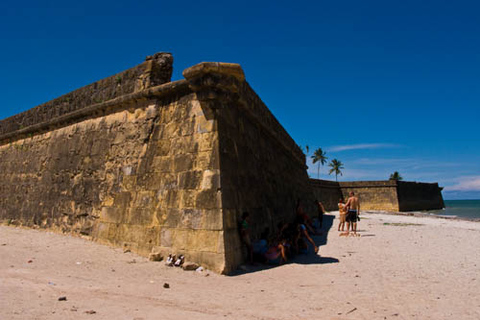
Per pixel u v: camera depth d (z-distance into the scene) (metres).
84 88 13.13
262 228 10.24
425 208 57.09
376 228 17.25
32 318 3.81
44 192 13.43
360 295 5.70
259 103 12.05
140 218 9.20
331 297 5.57
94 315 4.14
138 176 9.74
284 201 14.91
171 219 8.45
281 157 16.48
